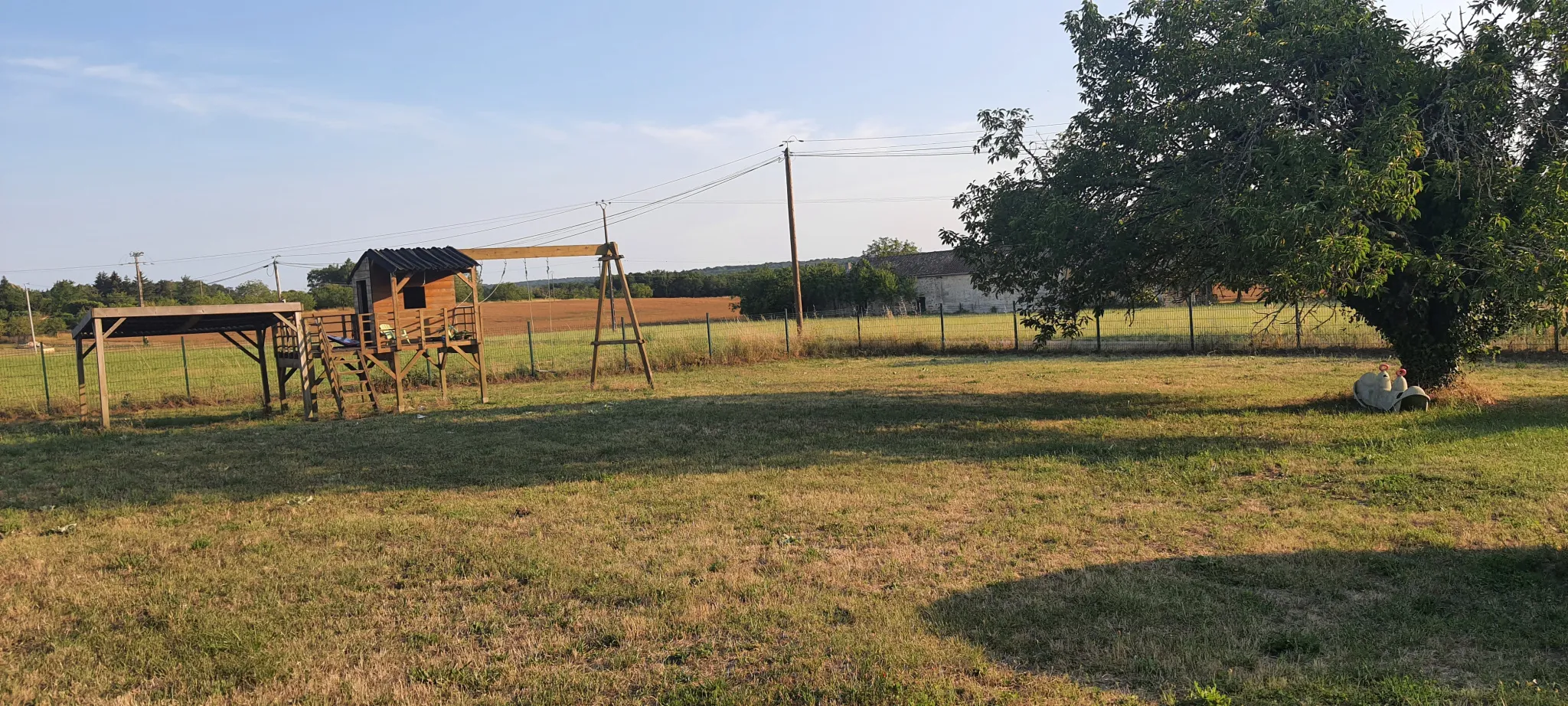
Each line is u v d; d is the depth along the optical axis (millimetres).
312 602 5578
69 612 5555
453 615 5309
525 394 18953
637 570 5984
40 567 6504
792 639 4746
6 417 17625
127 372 27938
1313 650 4406
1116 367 20984
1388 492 7492
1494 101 10188
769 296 58188
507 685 4332
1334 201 9461
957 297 60188
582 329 53125
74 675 4586
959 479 8578
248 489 9297
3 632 5230
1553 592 5004
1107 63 12734
